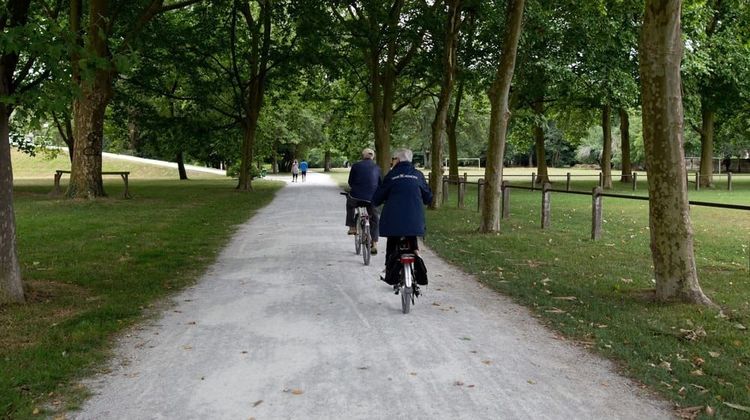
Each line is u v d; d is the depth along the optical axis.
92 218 15.47
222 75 30.55
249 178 30.70
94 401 4.17
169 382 4.54
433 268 9.48
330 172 76.12
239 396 4.27
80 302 6.87
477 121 57.44
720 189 31.62
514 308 6.89
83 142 21.05
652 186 7.06
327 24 24.36
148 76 28.59
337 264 9.75
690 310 6.59
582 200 24.62
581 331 5.87
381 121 25.89
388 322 6.25
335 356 5.15
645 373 4.71
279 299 7.29
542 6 21.80
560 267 9.47
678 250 6.97
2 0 6.41
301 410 4.03
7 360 4.84
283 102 37.19
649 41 6.70
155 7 20.00
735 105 33.09
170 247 11.18
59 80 6.05
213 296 7.44
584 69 25.94
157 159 70.12
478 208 18.86
